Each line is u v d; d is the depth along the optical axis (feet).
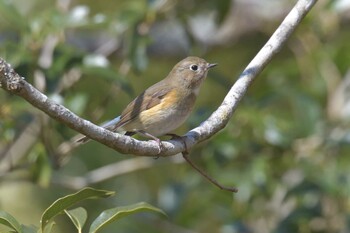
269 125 43.14
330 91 49.16
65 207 23.81
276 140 42.88
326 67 49.88
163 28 53.11
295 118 45.83
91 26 42.11
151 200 52.47
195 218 46.98
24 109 39.63
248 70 29.55
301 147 44.16
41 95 22.50
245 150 44.21
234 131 43.70
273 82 48.57
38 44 40.47
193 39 47.39
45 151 39.78
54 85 39.37
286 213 43.75
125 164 45.98
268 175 43.60
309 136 44.06
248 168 43.45
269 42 30.09
